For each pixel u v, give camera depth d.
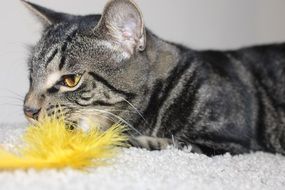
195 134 0.42
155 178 0.30
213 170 0.34
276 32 0.76
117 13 0.41
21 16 0.56
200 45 0.68
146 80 0.43
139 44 0.42
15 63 0.57
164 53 0.45
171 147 0.40
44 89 0.40
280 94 0.50
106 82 0.41
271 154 0.46
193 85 0.44
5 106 0.56
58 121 0.37
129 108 0.42
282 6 0.76
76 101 0.40
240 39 0.72
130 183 0.29
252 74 0.50
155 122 0.43
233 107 0.44
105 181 0.28
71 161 0.31
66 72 0.40
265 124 0.49
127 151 0.36
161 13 0.64
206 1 0.68
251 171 0.36
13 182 0.27
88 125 0.41
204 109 0.43
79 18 0.46
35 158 0.30
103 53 0.41
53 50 0.41
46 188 0.26
